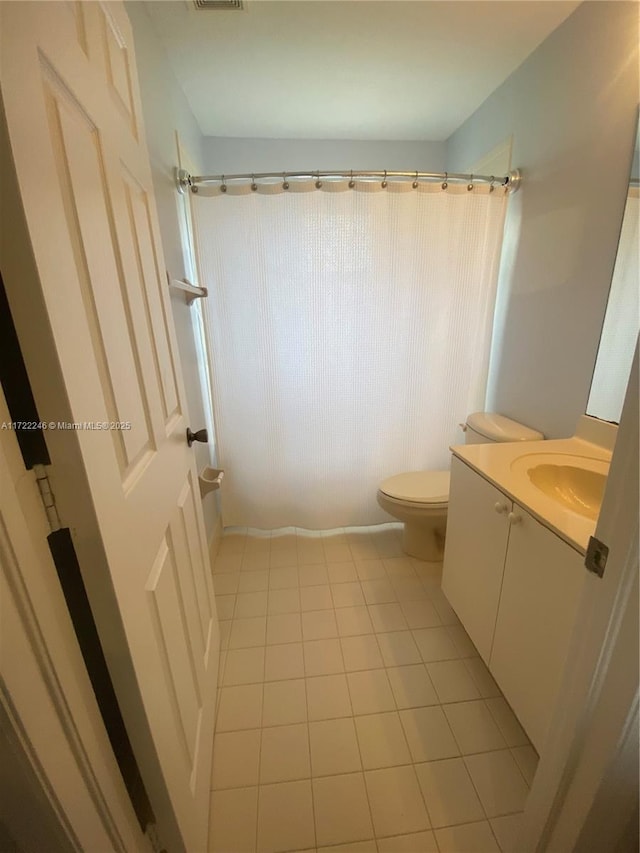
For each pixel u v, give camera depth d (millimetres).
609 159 1231
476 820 984
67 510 500
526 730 1057
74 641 520
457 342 1952
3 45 389
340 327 1893
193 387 1797
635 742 576
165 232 1456
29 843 521
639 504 503
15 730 424
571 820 682
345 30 1383
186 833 784
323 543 2178
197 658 1055
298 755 1132
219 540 2182
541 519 943
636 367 505
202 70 1610
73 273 518
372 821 986
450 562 1506
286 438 2064
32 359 448
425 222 1771
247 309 1837
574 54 1332
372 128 2172
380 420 2059
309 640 1527
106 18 723
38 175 445
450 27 1377
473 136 2020
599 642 583
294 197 1696
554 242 1496
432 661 1430
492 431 1659
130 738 646
